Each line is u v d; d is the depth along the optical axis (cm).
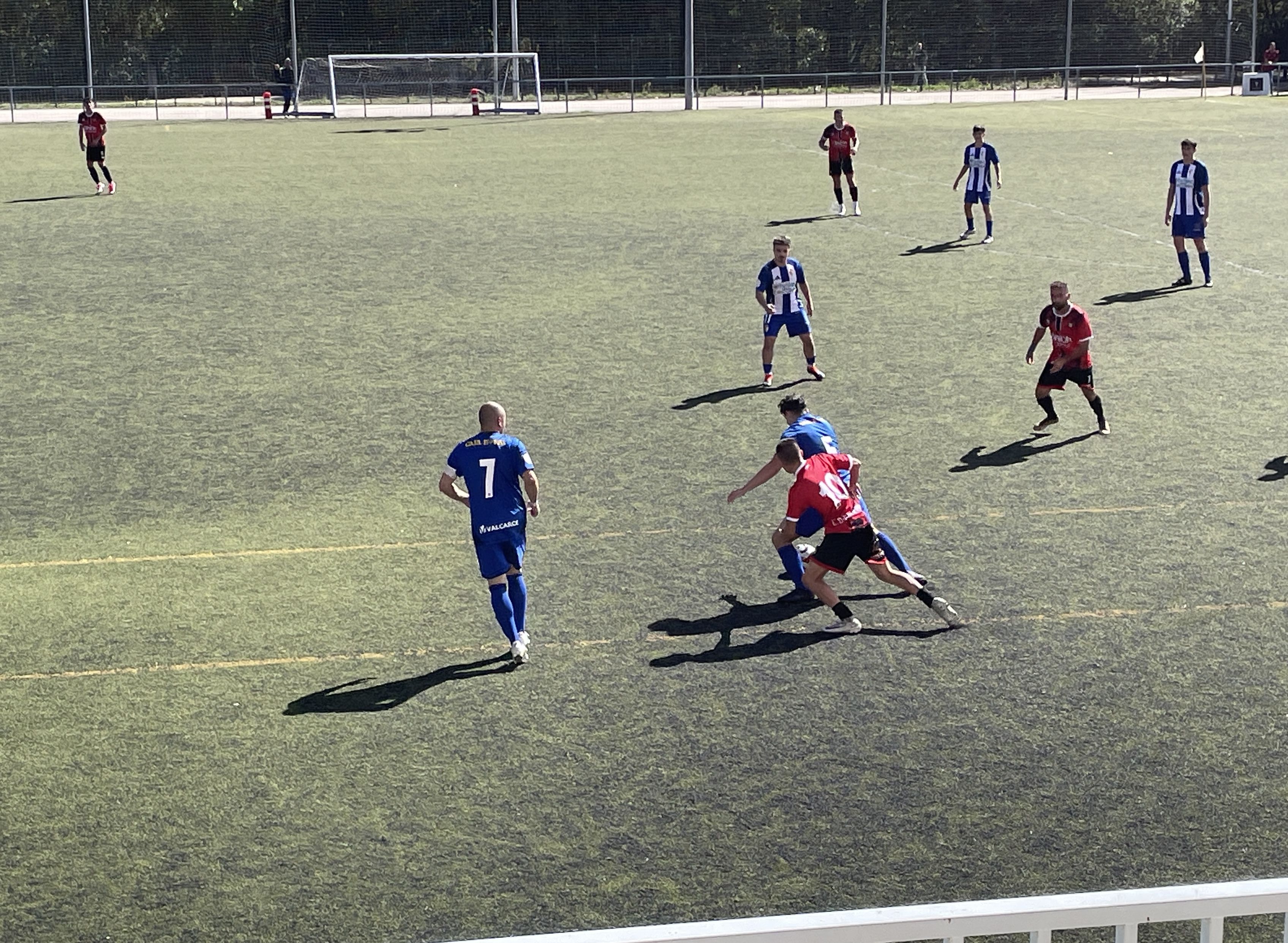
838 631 959
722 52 6944
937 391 1578
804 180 3216
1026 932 337
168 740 814
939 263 2277
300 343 1834
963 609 993
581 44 6900
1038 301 2008
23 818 729
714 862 684
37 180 3316
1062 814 725
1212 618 972
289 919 641
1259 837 701
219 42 6569
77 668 918
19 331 1905
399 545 1146
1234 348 1734
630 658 922
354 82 5850
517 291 2123
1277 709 838
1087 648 926
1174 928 638
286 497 1267
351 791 756
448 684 887
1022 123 4559
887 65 6969
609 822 722
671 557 1104
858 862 683
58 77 6331
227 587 1060
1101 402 1419
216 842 705
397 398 1586
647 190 3097
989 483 1269
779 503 1227
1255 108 5062
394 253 2414
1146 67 6438
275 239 2544
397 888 665
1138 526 1154
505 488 922
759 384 1623
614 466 1337
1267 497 1220
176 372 1698
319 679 898
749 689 873
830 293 2084
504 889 664
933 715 836
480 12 6856
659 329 1894
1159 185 3052
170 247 2466
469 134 4419
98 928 634
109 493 1285
